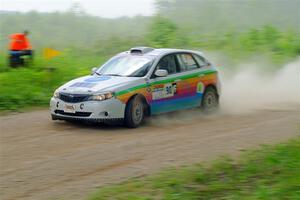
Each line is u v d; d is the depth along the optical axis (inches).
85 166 331.6
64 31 2098.9
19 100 579.2
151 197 266.2
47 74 686.5
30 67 763.4
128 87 455.8
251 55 1024.2
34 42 1724.9
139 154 361.4
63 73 732.0
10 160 346.0
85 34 2070.6
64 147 383.2
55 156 356.8
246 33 1240.2
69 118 455.2
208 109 538.0
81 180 303.0
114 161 343.3
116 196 269.6
